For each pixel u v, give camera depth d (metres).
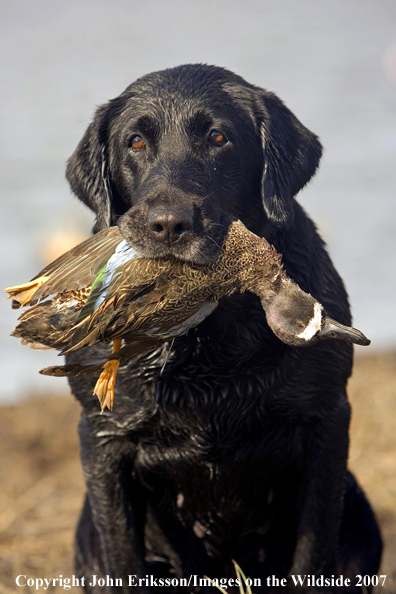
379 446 10.60
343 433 6.04
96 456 6.09
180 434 6.00
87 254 4.48
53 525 9.48
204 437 5.97
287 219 5.67
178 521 6.48
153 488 6.29
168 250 4.46
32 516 9.79
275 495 6.31
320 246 6.29
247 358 5.80
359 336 4.32
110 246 4.49
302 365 5.82
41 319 4.37
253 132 5.86
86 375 5.92
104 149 6.02
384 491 9.31
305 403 5.91
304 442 6.02
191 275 4.46
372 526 6.88
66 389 13.55
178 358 5.80
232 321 5.73
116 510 6.09
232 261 4.59
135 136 5.72
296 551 6.10
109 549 6.10
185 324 4.49
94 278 4.39
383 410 11.27
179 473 6.18
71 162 6.22
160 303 4.32
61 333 4.34
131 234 4.50
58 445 11.82
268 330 5.79
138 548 6.12
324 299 6.05
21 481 10.81
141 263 4.41
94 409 6.02
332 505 6.04
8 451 11.63
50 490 10.48
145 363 5.82
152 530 6.55
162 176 5.19
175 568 6.66
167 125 5.60
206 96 5.70
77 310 4.37
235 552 6.60
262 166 5.89
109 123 6.03
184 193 4.94
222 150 5.60
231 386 5.86
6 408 12.81
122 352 4.34
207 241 4.57
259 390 5.86
